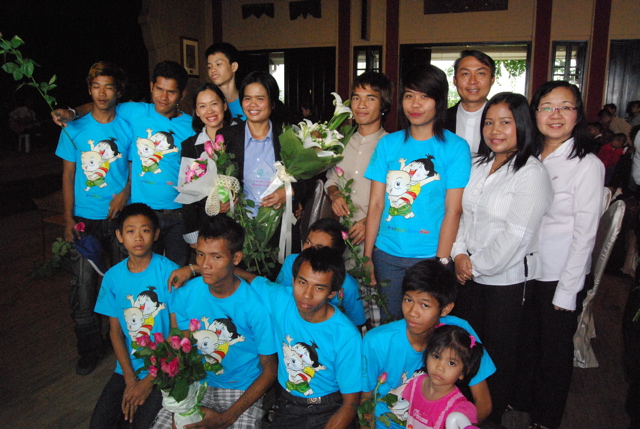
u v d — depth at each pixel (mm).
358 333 1751
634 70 7441
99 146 2607
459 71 2357
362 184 2436
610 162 5508
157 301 2129
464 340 1562
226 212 2201
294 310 1798
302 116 8336
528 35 7594
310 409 1820
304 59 8625
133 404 1944
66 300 3527
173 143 2660
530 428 2174
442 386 1618
